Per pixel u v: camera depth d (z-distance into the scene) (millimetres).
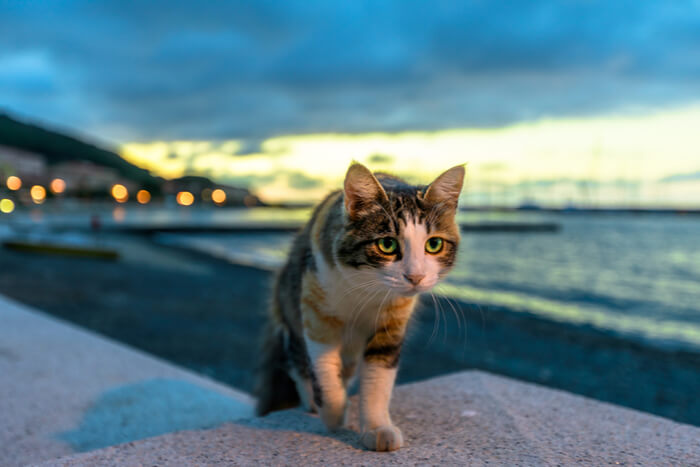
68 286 2865
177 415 711
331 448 444
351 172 444
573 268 4871
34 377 800
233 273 4152
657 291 3424
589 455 427
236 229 11156
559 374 1514
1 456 569
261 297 2803
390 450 437
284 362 623
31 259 3963
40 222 9508
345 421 503
